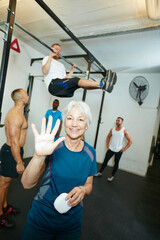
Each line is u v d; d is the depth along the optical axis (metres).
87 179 0.98
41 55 3.77
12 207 1.73
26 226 0.83
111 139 3.33
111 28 2.27
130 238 1.64
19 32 2.75
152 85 4.00
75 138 0.86
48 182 0.87
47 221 0.81
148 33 2.27
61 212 0.77
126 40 2.57
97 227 1.74
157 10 1.42
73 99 4.82
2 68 1.09
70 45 2.99
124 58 3.34
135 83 4.07
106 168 4.05
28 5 1.95
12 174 1.52
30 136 3.85
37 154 0.68
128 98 4.25
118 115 4.34
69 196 0.78
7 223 1.52
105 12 1.93
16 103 1.56
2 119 2.94
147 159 3.94
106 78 1.48
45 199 0.85
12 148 1.39
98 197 2.43
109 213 2.04
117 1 1.71
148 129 3.98
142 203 2.46
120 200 2.44
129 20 2.04
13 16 1.11
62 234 0.84
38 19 2.25
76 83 1.45
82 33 2.50
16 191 2.21
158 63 3.37
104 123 4.50
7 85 2.96
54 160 0.86
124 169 4.16
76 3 1.81
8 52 1.11
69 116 0.87
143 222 1.96
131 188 3.00
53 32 2.60
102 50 3.06
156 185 3.38
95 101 4.62
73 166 0.85
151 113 3.97
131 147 4.13
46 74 1.70
